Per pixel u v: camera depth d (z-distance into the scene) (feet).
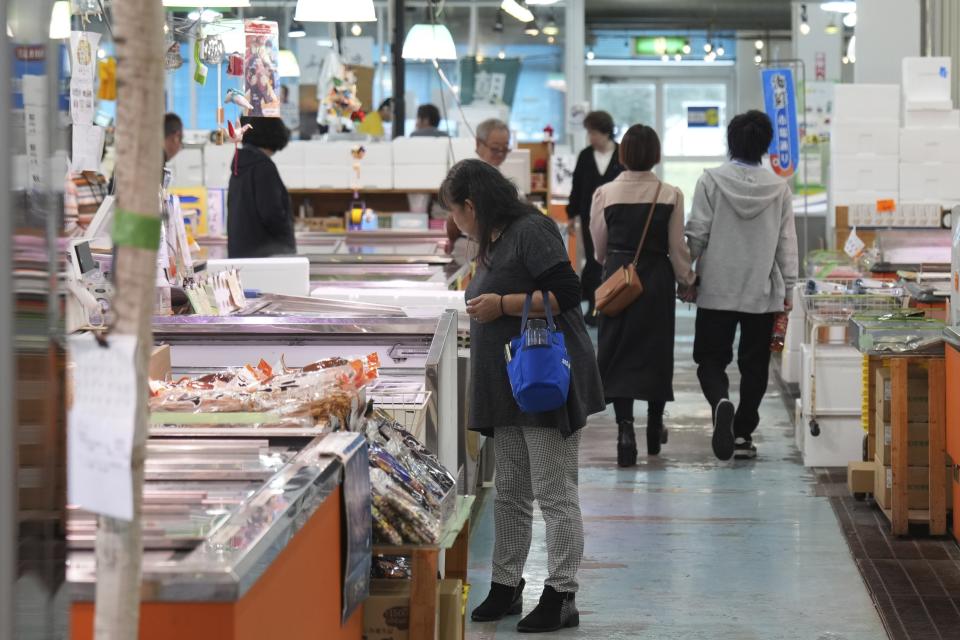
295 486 10.91
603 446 34.22
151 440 13.28
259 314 22.25
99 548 7.66
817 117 75.10
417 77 90.22
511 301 18.61
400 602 14.08
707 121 108.58
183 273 22.15
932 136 47.39
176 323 20.35
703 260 30.58
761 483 29.60
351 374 15.43
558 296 18.56
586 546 24.75
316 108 64.49
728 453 29.81
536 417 18.78
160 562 9.01
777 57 107.04
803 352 31.81
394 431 16.24
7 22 7.97
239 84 25.62
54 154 8.87
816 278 37.70
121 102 7.58
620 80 108.78
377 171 50.52
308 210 52.16
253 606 9.36
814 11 90.33
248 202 33.12
